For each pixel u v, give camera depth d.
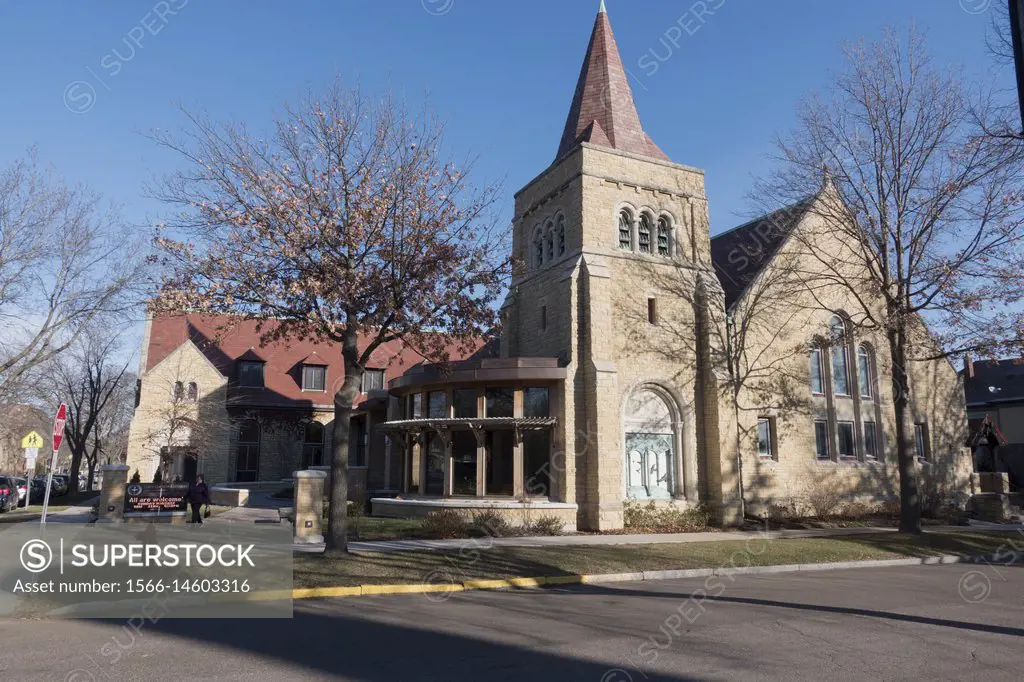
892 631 9.50
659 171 25.16
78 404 41.78
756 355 25.58
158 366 34.84
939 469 30.25
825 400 27.47
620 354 23.02
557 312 23.86
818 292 27.62
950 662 7.89
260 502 30.62
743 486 24.56
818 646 8.55
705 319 24.41
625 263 23.67
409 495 24.05
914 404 30.05
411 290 15.11
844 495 26.84
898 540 20.30
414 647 8.38
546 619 10.11
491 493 21.95
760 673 7.35
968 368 46.81
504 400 22.47
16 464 71.50
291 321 15.02
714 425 23.64
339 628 9.45
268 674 7.20
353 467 30.09
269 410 36.91
